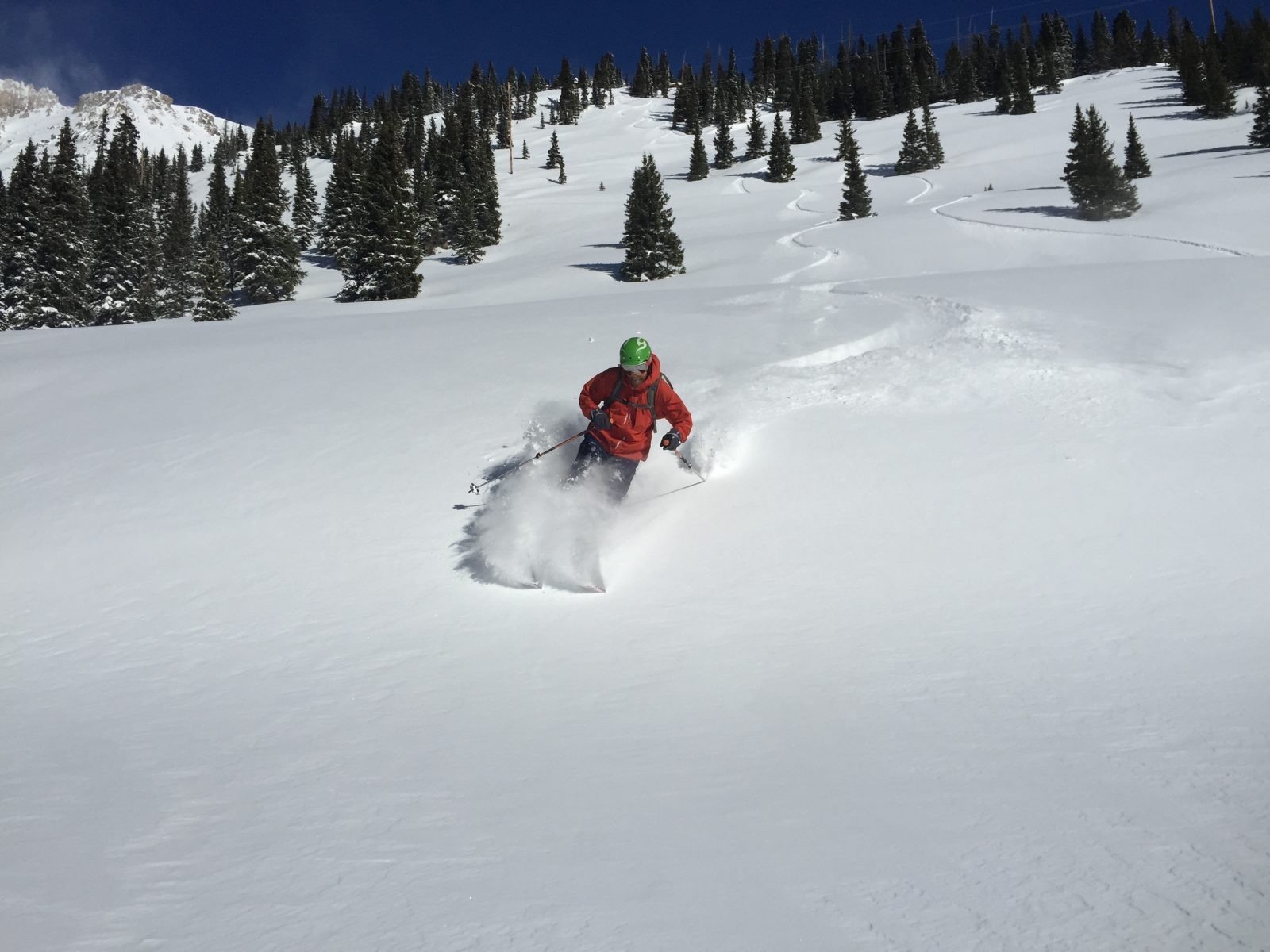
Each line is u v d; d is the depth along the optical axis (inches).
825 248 1574.8
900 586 167.5
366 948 76.0
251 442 318.0
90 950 78.5
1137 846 82.5
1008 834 87.1
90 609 212.1
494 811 102.3
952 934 72.1
